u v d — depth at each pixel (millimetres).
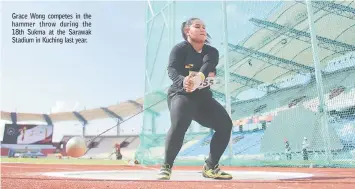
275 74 11633
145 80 10258
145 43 10586
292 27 11297
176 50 2713
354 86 9961
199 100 2635
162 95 9570
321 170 5734
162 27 10062
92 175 3344
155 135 9867
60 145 45719
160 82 9719
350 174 3941
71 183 2078
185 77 2475
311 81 10664
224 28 7816
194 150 16156
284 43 11312
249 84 11797
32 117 48312
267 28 10781
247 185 1993
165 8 10086
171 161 2551
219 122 2713
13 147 43938
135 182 2199
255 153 11750
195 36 2717
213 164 2797
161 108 9719
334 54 11664
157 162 9531
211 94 2760
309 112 9688
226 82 7559
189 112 2545
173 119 2533
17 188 1762
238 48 10359
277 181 2385
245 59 10820
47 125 46344
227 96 7484
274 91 11531
